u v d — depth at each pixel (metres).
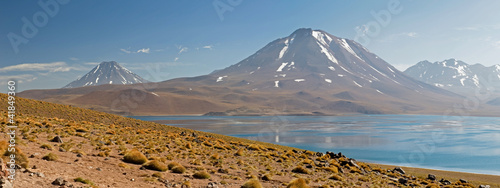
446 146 147.00
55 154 19.25
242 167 30.94
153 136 46.72
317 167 38.81
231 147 47.78
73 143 27.25
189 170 24.84
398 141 164.38
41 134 30.41
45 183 12.75
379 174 45.19
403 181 39.94
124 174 18.97
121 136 40.59
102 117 74.75
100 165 20.33
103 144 30.53
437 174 71.50
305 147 134.00
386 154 118.81
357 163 49.28
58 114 65.44
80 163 19.42
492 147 143.00
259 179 26.06
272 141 154.75
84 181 14.40
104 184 15.27
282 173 29.95
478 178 68.06
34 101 68.75
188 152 35.28
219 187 19.83
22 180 12.28
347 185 29.58
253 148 50.53
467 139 177.25
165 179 19.41
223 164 31.20
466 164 99.88
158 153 31.25
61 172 15.62
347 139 171.38
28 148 21.03
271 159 40.75
